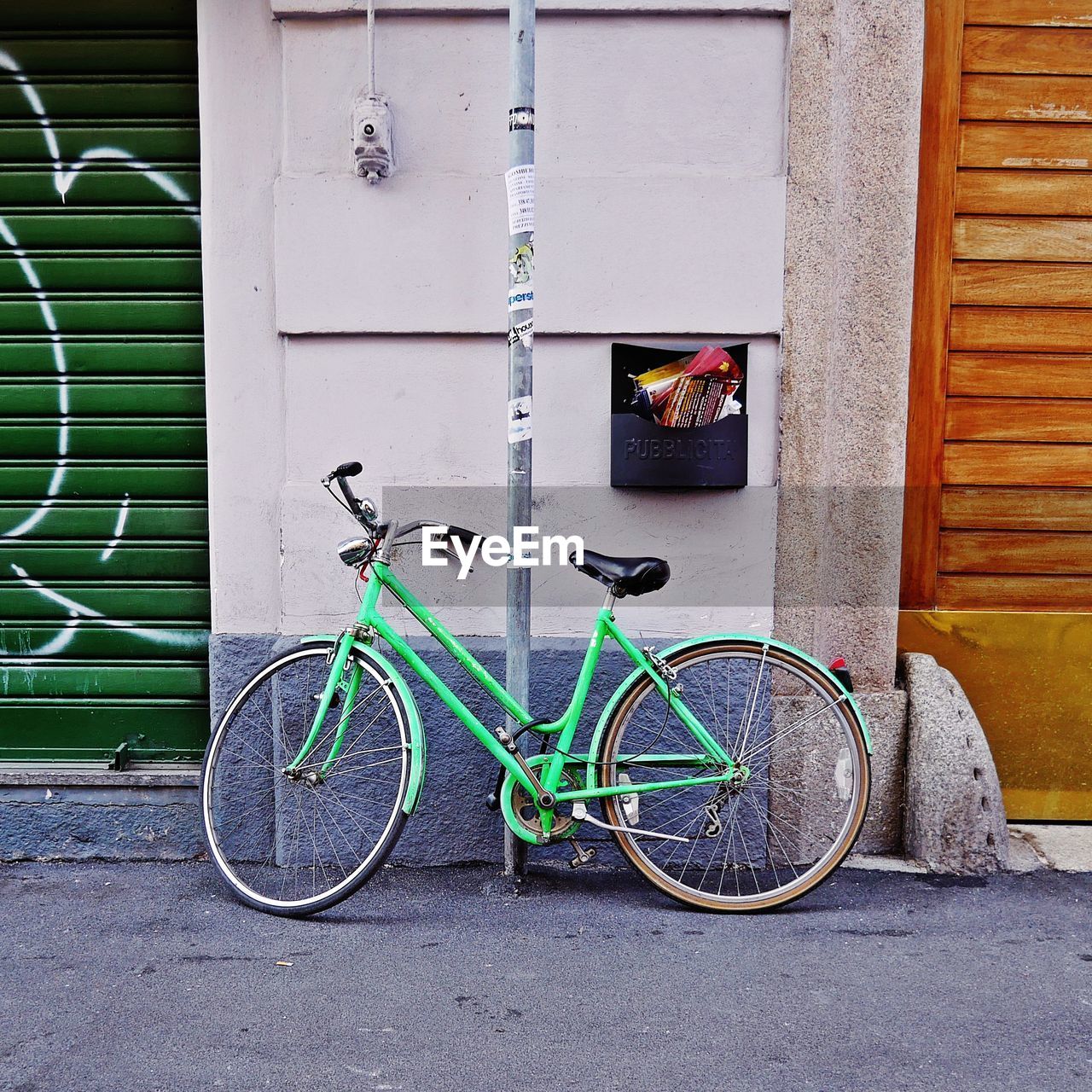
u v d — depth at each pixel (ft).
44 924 9.55
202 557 11.39
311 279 10.57
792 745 10.93
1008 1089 7.07
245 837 11.00
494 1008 8.05
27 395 11.29
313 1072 7.22
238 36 10.45
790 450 10.80
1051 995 8.29
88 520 11.39
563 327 10.58
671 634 10.89
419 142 10.52
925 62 11.43
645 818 10.71
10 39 10.98
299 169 10.55
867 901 10.07
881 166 10.98
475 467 10.79
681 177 10.50
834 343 11.13
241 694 10.36
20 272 11.18
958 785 10.71
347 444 10.78
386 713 10.58
